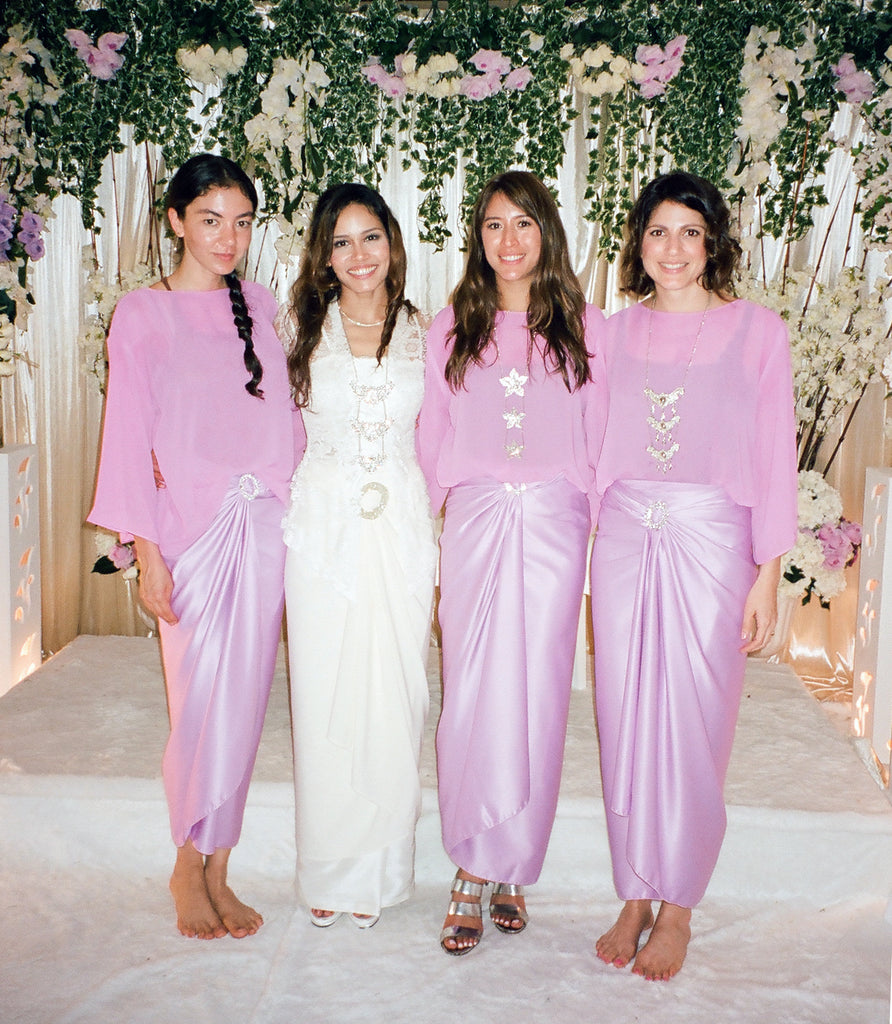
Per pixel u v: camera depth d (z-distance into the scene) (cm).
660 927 222
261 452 221
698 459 212
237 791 227
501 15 345
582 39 344
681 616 214
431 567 228
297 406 225
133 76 351
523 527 221
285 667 347
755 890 249
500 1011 205
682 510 214
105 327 357
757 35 335
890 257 343
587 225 373
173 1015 203
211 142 360
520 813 224
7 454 323
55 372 385
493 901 234
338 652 223
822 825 244
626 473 218
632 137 351
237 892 247
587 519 229
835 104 346
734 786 260
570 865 254
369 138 357
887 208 344
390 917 238
